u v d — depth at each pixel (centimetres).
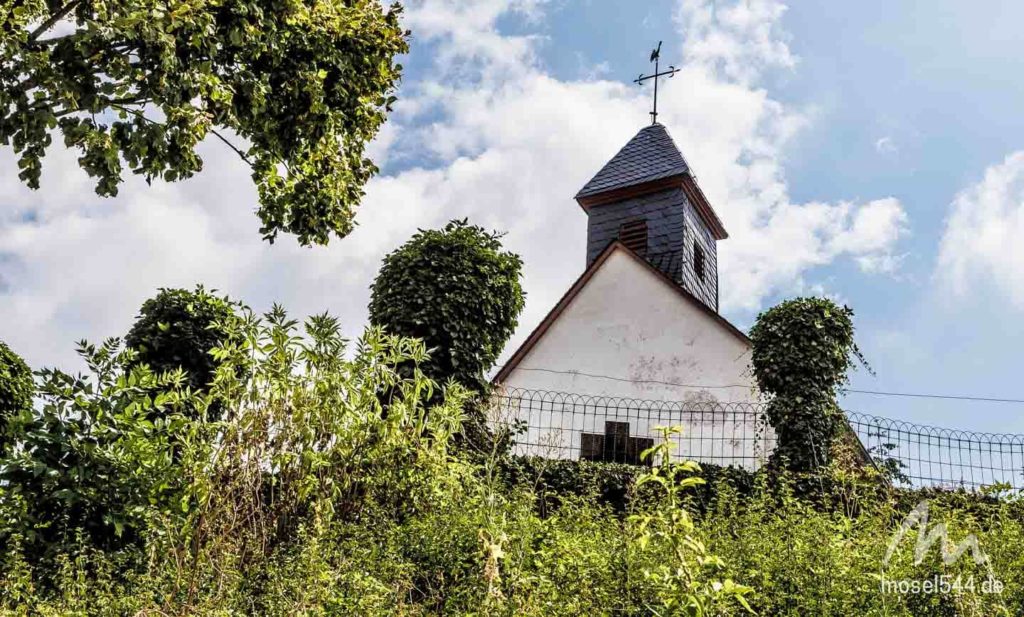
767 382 1476
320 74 1042
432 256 1311
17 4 807
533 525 599
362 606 454
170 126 845
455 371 1241
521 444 1301
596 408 1845
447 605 512
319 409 630
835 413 1409
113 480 619
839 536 602
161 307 1446
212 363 1428
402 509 665
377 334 688
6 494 585
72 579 520
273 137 1040
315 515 580
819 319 1467
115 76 793
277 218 1163
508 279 1359
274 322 632
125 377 650
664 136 2391
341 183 1191
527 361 1958
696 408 1794
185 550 538
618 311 1955
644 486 750
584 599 484
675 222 2191
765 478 776
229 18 901
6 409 1045
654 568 489
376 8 1134
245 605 489
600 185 2311
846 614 513
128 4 788
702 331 1875
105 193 835
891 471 1106
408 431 691
